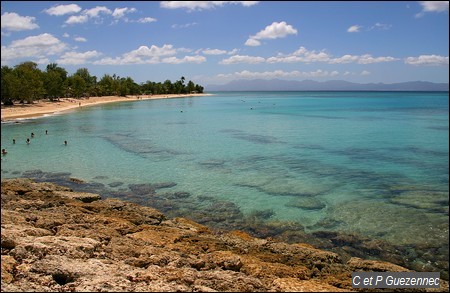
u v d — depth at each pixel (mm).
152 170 28797
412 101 158625
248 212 19766
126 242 12203
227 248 13055
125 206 18000
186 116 79625
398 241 15992
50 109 91500
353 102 151625
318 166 30062
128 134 49531
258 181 25562
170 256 11211
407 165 30344
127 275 9531
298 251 12953
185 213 19672
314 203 21031
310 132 51875
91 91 149625
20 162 31578
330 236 16625
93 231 13156
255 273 10477
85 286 8859
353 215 19094
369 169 28953
